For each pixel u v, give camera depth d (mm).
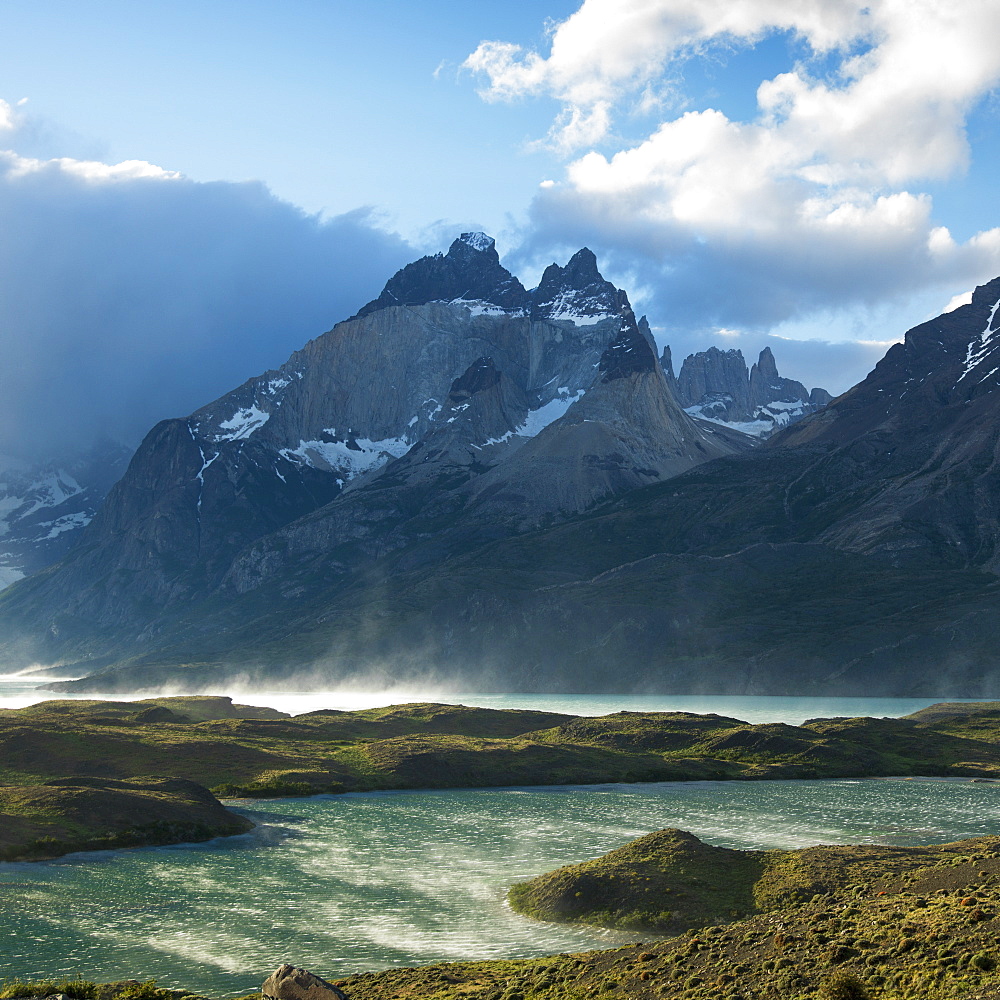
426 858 91062
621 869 73500
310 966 59438
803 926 49375
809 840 96875
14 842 92250
